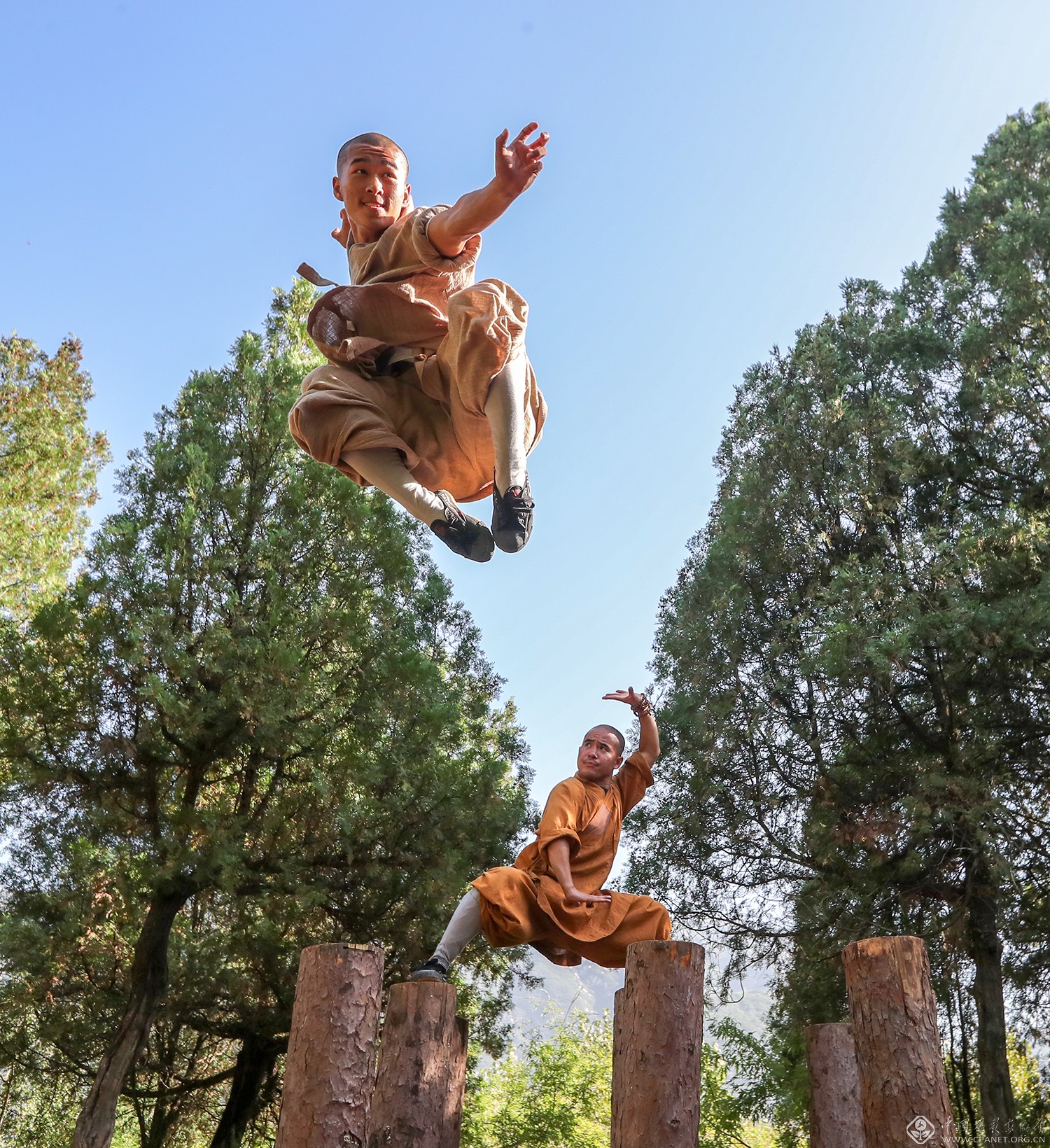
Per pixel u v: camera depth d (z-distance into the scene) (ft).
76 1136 40.06
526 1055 72.54
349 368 14.71
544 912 15.87
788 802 53.57
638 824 57.06
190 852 42.60
